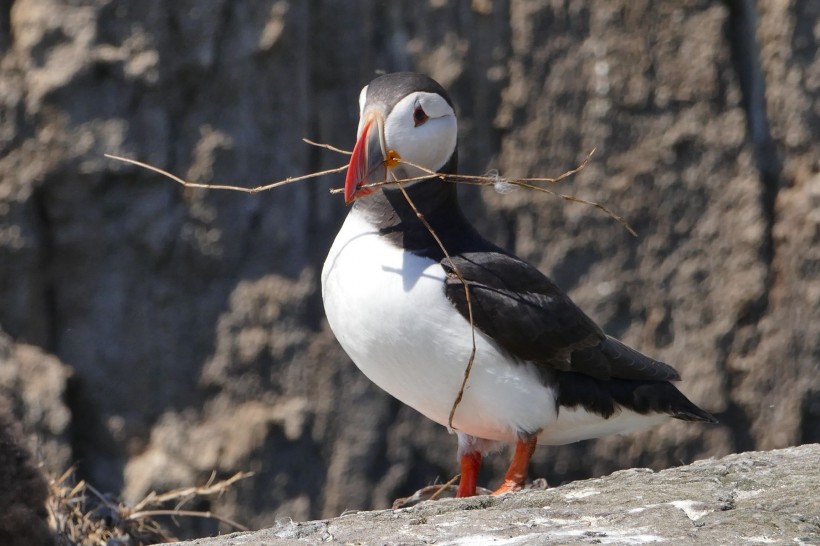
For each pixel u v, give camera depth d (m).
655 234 14.74
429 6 14.38
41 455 9.45
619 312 14.62
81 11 13.97
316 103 14.34
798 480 6.41
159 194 14.10
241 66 14.16
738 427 14.85
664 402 7.72
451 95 14.40
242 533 6.27
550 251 14.52
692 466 6.95
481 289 7.18
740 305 14.78
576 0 14.64
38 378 13.79
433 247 7.35
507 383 7.29
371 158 7.16
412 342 7.15
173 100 14.09
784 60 15.06
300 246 14.30
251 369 14.16
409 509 6.42
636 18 14.72
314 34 14.30
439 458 14.22
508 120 14.50
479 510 6.27
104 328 14.12
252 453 14.00
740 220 14.83
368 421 14.14
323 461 14.13
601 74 14.65
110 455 14.04
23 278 13.92
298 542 5.80
